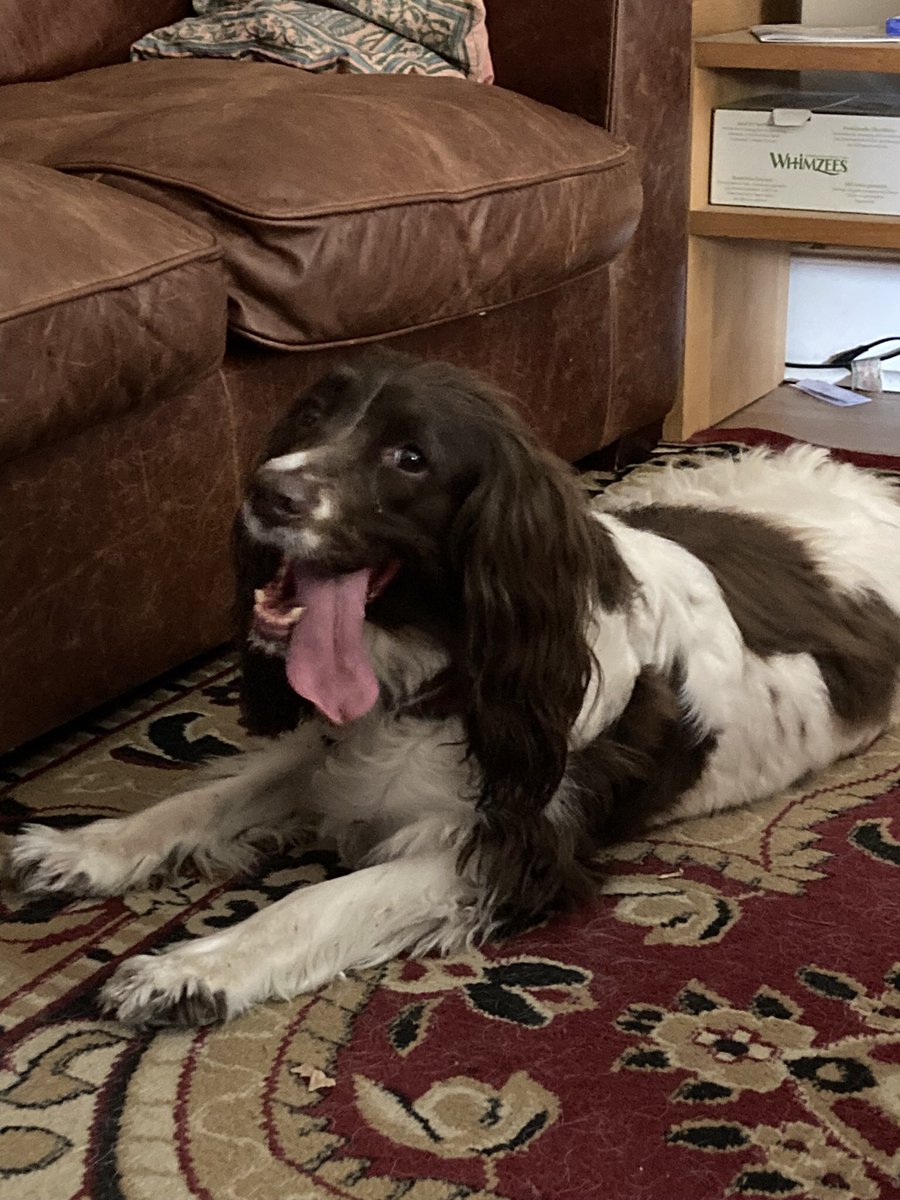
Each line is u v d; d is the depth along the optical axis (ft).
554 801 5.75
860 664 6.91
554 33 9.76
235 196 6.95
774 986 5.15
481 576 5.40
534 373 9.52
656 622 6.09
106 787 6.64
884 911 5.64
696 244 11.46
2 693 6.36
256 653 6.11
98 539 6.63
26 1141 4.38
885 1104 4.53
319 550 5.24
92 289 6.03
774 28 11.28
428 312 7.98
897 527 7.84
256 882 5.94
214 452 7.16
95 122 7.88
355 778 5.93
